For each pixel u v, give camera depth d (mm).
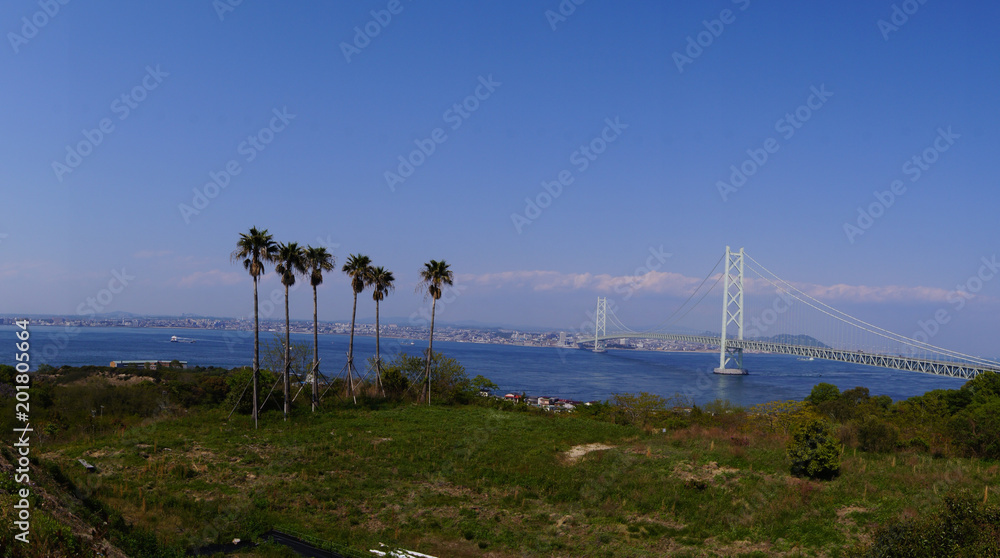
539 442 40469
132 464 33219
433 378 62469
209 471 32750
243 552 23438
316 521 26922
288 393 48344
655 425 53062
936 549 19516
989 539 18859
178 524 25344
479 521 27562
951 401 66250
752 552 23875
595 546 24891
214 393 63844
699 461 33625
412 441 40188
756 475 30812
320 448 37781
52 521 18484
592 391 128250
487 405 60750
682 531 26250
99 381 66188
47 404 51219
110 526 22531
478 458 36531
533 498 30844
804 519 25875
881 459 33406
